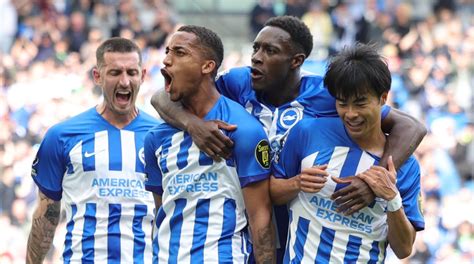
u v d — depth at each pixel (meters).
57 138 12.84
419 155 28.16
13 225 25.89
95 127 12.94
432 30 33.62
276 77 11.48
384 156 10.68
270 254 11.02
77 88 30.27
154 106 11.54
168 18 34.62
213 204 11.02
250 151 10.94
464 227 26.64
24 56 31.98
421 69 31.67
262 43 11.48
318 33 33.44
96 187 12.69
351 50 10.41
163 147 11.28
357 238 10.66
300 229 10.87
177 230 11.12
